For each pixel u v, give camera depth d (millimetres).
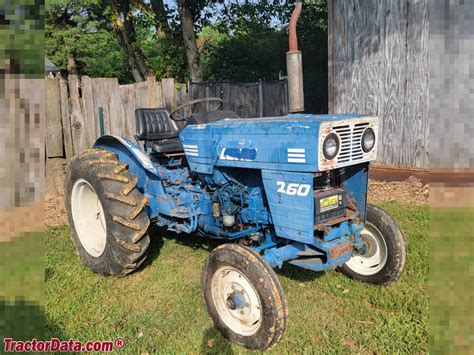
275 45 12859
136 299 3254
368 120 2613
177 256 4016
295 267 3650
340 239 2834
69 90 6305
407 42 5785
